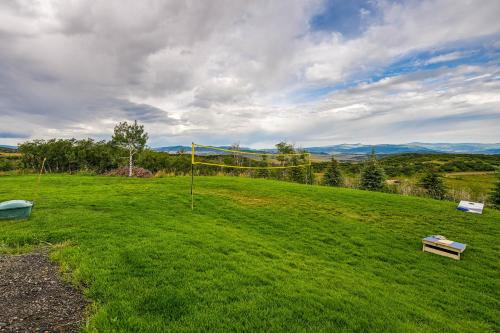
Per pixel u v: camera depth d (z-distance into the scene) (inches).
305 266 280.8
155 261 241.8
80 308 171.8
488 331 204.5
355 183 1440.7
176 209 481.7
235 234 363.9
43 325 152.9
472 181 1822.1
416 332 175.6
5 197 516.7
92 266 224.5
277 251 320.5
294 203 587.5
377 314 193.9
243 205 546.6
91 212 420.2
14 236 294.8
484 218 527.2
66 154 1202.0
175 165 1418.6
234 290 204.4
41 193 565.0
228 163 1469.0
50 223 349.1
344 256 333.4
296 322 172.1
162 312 170.7
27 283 199.8
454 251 351.6
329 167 1461.6
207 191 663.8
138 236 311.7
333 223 460.8
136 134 1014.4
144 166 1285.7
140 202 509.0
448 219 514.0
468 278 301.9
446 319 209.6
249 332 158.9
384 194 743.1
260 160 1464.1
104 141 1300.4
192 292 195.2
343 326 172.4
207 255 267.4
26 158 1194.0
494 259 357.1
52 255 249.4
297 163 1397.6
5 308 167.2
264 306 185.9
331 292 220.2
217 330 157.6
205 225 393.1
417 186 1263.5
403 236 421.4
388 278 285.7
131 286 197.3
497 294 274.1
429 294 257.9
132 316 162.6
